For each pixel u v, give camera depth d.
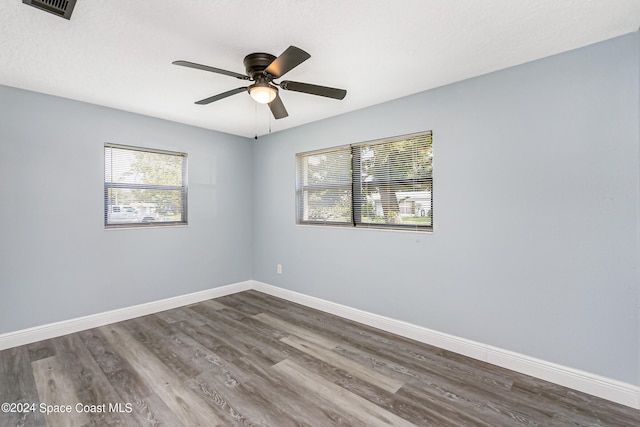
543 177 2.19
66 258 2.96
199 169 3.96
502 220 2.36
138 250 3.44
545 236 2.18
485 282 2.45
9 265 2.67
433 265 2.73
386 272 3.06
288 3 1.59
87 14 1.67
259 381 2.18
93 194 3.12
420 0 1.57
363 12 1.67
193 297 3.91
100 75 2.44
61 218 2.93
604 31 1.86
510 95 2.31
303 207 3.94
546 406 1.92
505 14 1.69
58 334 2.90
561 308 2.13
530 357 2.25
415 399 1.99
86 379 2.19
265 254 4.39
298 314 3.53
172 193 3.76
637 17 1.72
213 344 2.76
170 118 3.57
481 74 2.44
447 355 2.56
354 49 2.06
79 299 3.04
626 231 1.91
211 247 4.10
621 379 1.93
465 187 2.54
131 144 3.36
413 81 2.57
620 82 1.92
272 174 4.26
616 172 1.94
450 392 2.06
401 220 2.98
